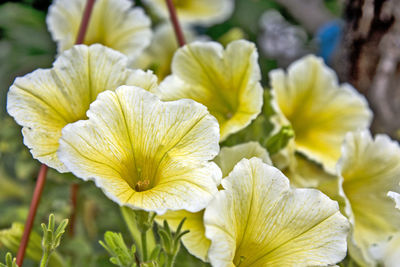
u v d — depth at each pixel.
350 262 0.50
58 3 0.56
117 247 0.45
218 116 0.49
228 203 0.42
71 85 0.46
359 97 0.56
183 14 0.69
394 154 0.50
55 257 0.51
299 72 0.55
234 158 0.46
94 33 0.55
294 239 0.43
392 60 0.61
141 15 0.55
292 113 0.56
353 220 0.47
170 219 0.46
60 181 0.63
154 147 0.44
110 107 0.43
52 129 0.46
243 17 1.00
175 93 0.49
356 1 0.61
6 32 0.81
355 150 0.49
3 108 0.76
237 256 0.43
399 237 0.54
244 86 0.49
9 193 0.70
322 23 0.90
